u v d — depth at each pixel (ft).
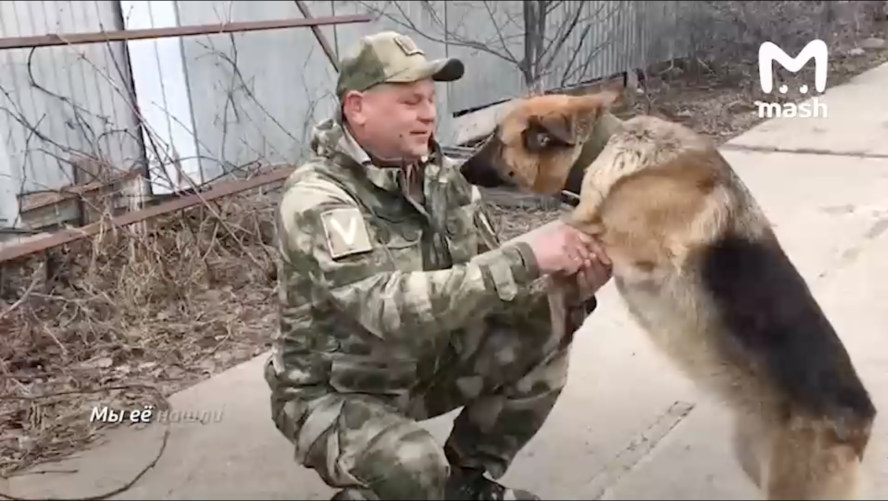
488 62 16.67
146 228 11.45
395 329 5.25
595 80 10.85
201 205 11.79
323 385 5.88
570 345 6.23
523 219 6.94
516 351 5.97
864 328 6.19
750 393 5.71
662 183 6.19
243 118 17.78
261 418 6.28
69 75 15.87
